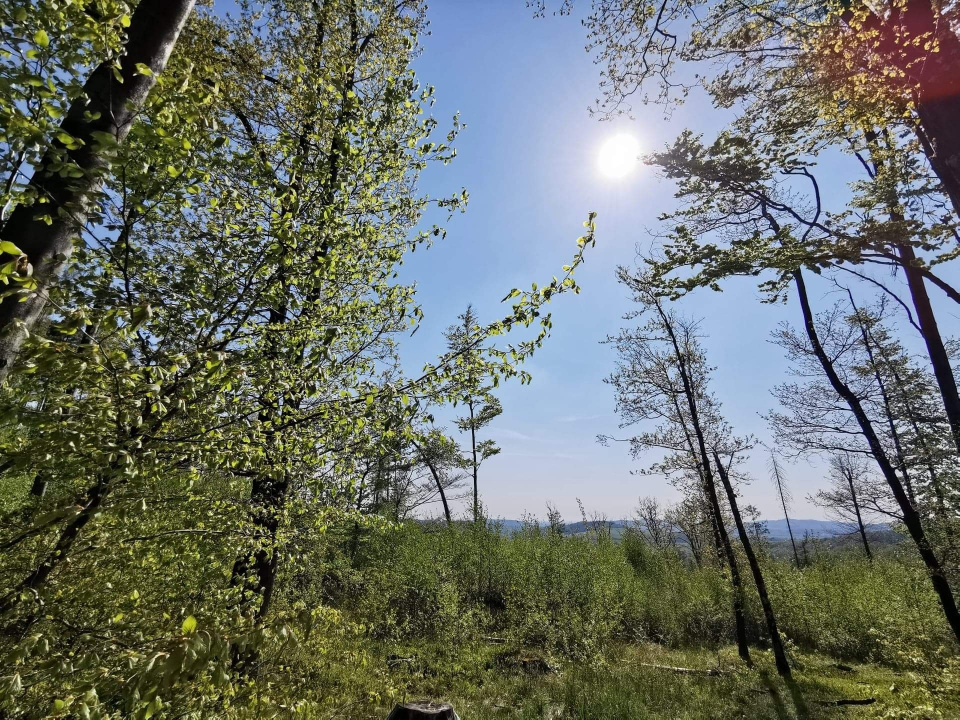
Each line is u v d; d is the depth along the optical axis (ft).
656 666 40.14
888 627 43.21
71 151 7.11
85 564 9.87
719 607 51.98
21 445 7.60
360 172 16.84
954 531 28.37
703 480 43.32
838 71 17.92
